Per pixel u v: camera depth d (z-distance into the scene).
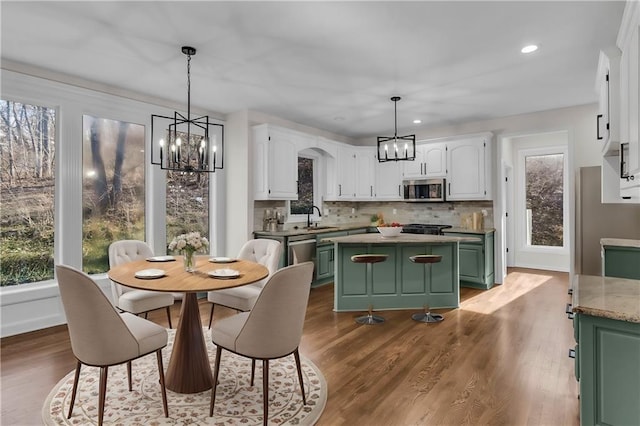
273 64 3.33
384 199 6.46
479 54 3.12
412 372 2.68
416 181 6.05
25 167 3.52
